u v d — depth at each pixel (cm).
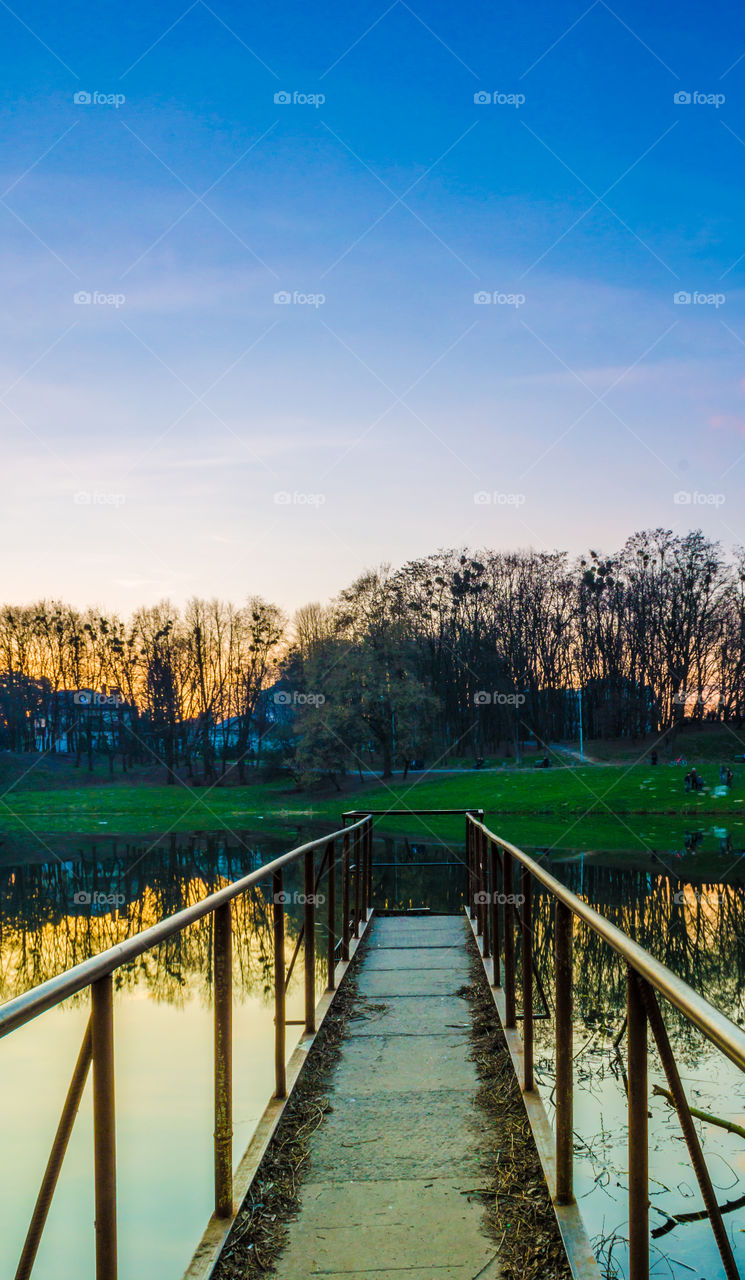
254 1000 838
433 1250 274
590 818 3778
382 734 5431
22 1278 165
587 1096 548
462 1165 333
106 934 1745
